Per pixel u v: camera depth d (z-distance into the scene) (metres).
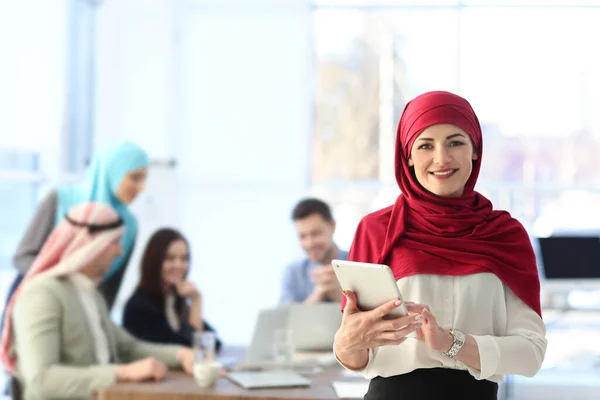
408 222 1.76
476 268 1.68
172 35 6.45
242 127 6.50
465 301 1.67
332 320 3.39
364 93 6.68
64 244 2.98
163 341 3.49
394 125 6.66
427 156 1.70
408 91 6.62
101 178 3.67
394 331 1.57
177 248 3.62
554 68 6.43
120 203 3.74
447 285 1.69
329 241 3.91
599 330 5.64
